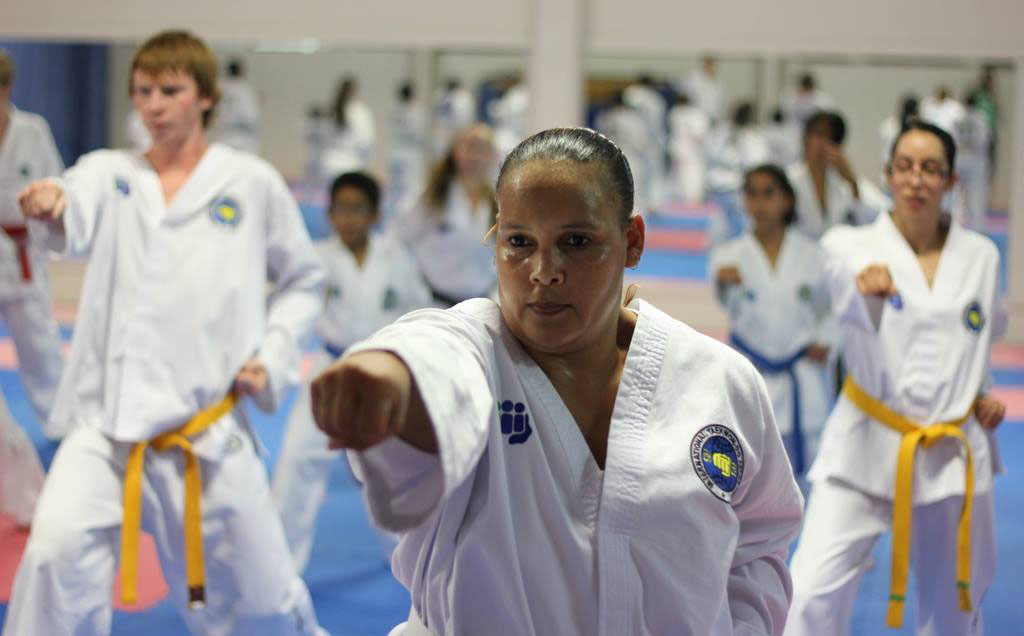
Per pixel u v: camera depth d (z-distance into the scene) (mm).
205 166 3787
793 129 14922
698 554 1856
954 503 3969
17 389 9500
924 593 4086
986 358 4051
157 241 3670
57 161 7797
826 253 4148
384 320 6352
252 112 15648
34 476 5941
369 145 15953
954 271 4043
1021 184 11672
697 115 17422
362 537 6133
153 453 3580
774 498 2033
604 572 1816
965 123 13469
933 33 10883
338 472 7418
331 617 4992
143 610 4891
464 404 1598
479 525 1782
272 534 3740
